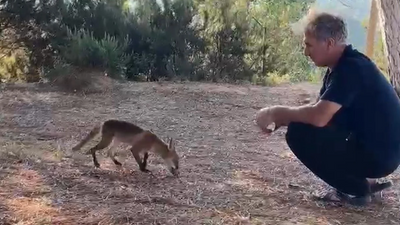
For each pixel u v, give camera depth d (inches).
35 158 124.9
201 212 93.9
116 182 109.7
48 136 154.6
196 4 331.3
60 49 284.4
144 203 97.6
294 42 368.5
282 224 90.0
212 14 331.3
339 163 97.6
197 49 323.6
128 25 314.5
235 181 114.9
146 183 110.4
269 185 112.9
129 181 111.2
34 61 297.3
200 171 122.4
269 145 154.9
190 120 190.1
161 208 95.0
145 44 314.0
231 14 331.3
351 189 100.1
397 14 172.4
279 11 376.5
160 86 261.1
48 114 188.1
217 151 144.3
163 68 311.4
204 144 153.2
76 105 207.6
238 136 166.9
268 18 362.6
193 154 139.4
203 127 178.9
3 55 301.6
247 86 287.3
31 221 85.8
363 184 100.0
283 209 97.3
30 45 296.4
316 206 99.7
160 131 169.9
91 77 249.1
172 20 320.8
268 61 352.5
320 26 91.3
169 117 193.3
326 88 95.5
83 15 304.7
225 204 98.7
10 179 107.3
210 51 328.5
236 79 324.2
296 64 373.7
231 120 193.5
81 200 97.3
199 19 331.3
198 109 211.5
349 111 93.9
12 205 92.5
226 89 264.5
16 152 127.3
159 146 117.6
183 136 164.1
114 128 120.7
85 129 166.2
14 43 297.4
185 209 95.3
